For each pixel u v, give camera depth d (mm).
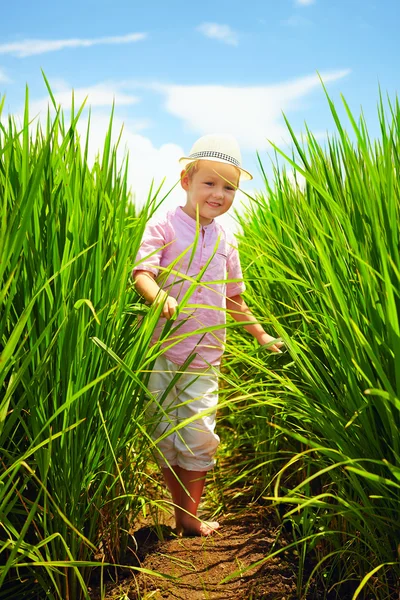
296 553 1920
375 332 1367
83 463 1633
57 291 1497
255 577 1774
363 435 1506
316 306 1867
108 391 1649
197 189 2277
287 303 2283
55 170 1628
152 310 1778
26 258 1449
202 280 2242
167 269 1736
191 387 2236
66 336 1445
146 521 2279
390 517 1463
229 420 3256
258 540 2045
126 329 1834
